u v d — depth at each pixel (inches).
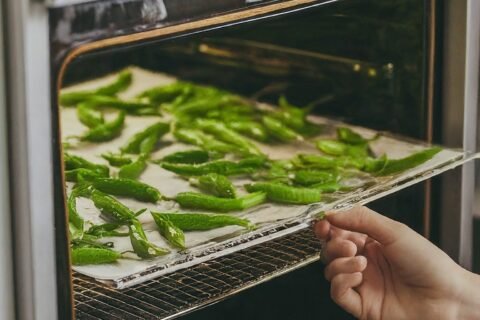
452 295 51.1
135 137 61.5
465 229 56.2
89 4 38.4
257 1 43.5
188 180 56.4
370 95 59.6
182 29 41.3
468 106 54.5
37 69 37.3
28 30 36.9
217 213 51.5
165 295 47.1
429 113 55.5
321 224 50.6
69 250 39.1
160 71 72.5
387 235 50.9
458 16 53.2
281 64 65.6
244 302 53.7
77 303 46.3
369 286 52.1
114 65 70.7
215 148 60.9
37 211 38.1
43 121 37.8
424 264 50.8
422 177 52.8
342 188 53.4
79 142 62.1
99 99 67.1
